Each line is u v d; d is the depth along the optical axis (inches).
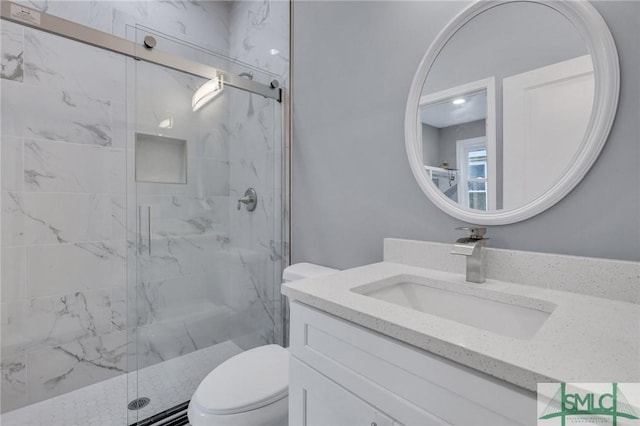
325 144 61.3
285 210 70.2
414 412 22.8
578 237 32.9
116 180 70.7
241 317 77.7
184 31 81.3
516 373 17.8
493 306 33.4
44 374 62.6
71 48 64.4
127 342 70.1
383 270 42.3
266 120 72.2
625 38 30.2
